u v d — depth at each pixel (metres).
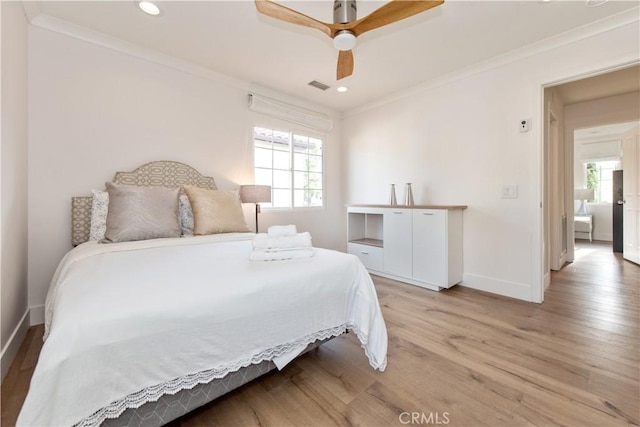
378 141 4.08
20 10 1.96
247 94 3.47
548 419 1.20
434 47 2.62
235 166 3.38
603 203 6.81
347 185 4.57
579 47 2.35
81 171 2.40
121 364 0.90
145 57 2.71
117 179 2.54
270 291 1.28
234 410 1.28
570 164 4.21
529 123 2.64
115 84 2.56
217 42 2.56
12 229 1.73
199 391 1.11
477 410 1.26
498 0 1.99
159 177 2.76
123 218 2.09
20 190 1.93
